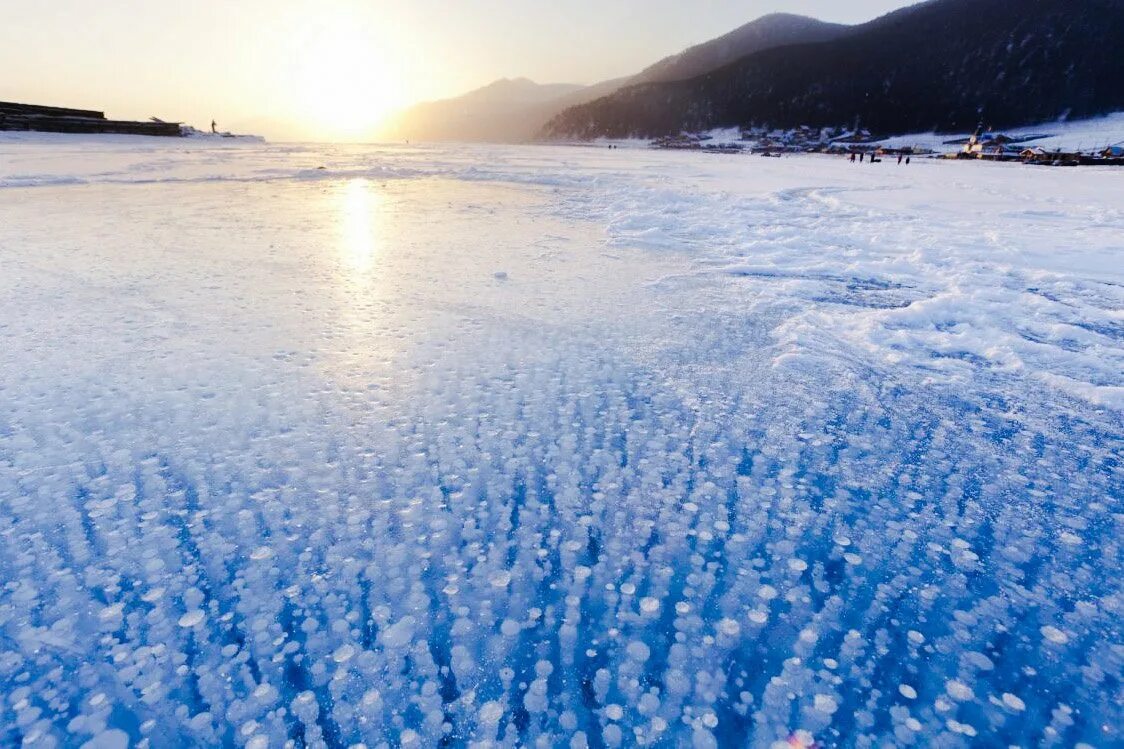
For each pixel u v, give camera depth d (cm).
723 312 298
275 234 485
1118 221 622
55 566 118
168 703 91
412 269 371
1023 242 489
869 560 124
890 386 214
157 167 1169
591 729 87
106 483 145
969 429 183
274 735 86
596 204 743
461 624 106
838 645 103
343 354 230
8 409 180
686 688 94
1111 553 128
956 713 90
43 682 94
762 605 111
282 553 123
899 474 157
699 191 909
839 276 377
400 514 136
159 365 215
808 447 170
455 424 178
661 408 192
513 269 378
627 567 121
